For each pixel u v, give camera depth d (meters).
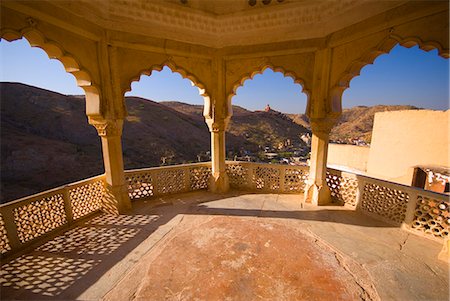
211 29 4.74
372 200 4.37
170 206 4.98
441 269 2.84
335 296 2.42
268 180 5.88
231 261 3.04
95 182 4.54
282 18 4.37
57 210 3.89
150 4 4.10
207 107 5.43
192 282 2.65
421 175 7.81
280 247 3.36
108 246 3.44
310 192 5.08
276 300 2.38
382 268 2.86
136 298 2.43
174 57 4.75
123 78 4.38
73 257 3.17
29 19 2.95
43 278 2.75
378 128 9.59
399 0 3.09
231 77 5.20
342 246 3.38
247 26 4.63
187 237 3.68
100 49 4.00
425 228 3.62
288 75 4.82
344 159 11.22
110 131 4.33
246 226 4.03
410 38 3.08
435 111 7.87
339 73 4.22
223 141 5.71
